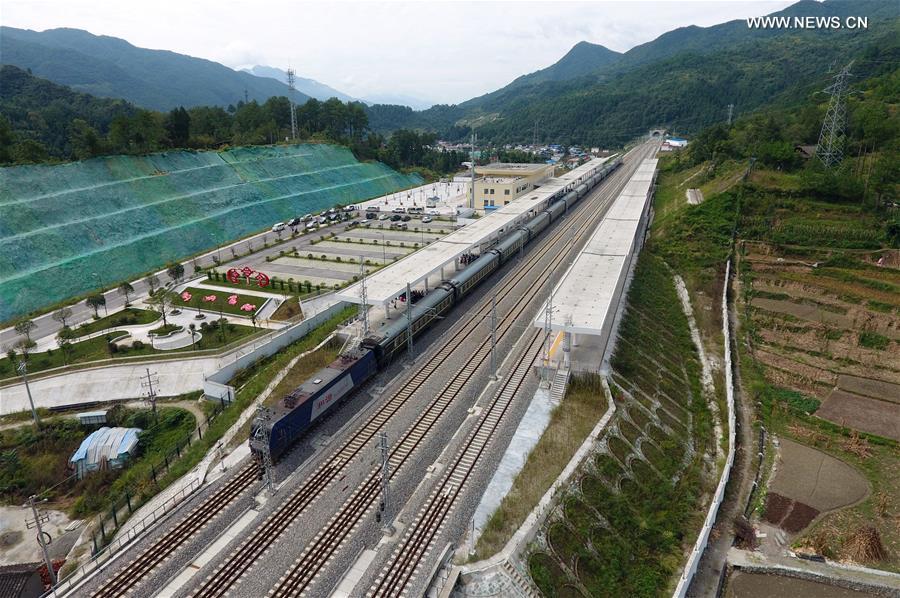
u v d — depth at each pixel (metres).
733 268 79.12
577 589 28.89
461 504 33.16
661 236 93.81
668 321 66.00
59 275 78.62
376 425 41.44
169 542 30.33
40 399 49.72
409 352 52.03
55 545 34.91
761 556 32.50
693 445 43.41
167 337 59.03
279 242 103.56
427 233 111.06
